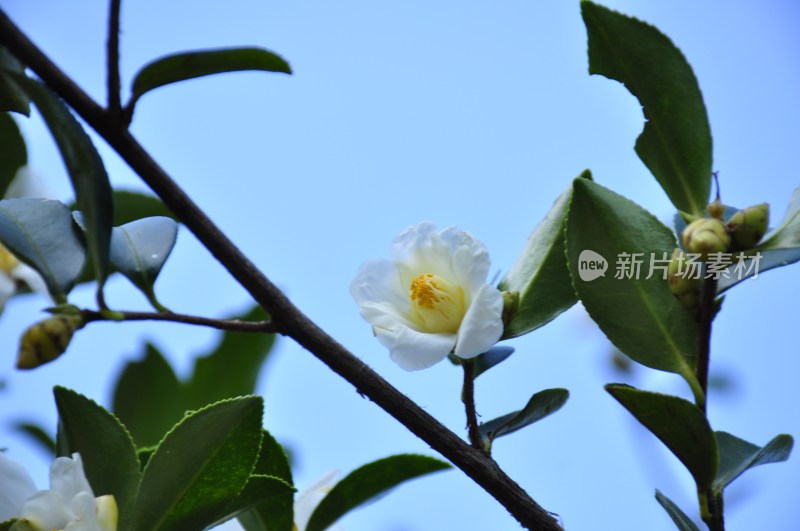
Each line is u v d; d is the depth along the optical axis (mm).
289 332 1041
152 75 1040
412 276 1094
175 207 1025
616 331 1060
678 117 1065
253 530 1099
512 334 1087
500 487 1042
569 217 1064
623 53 1069
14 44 1004
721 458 1085
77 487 1029
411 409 1043
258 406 1055
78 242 1073
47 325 1021
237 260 1034
